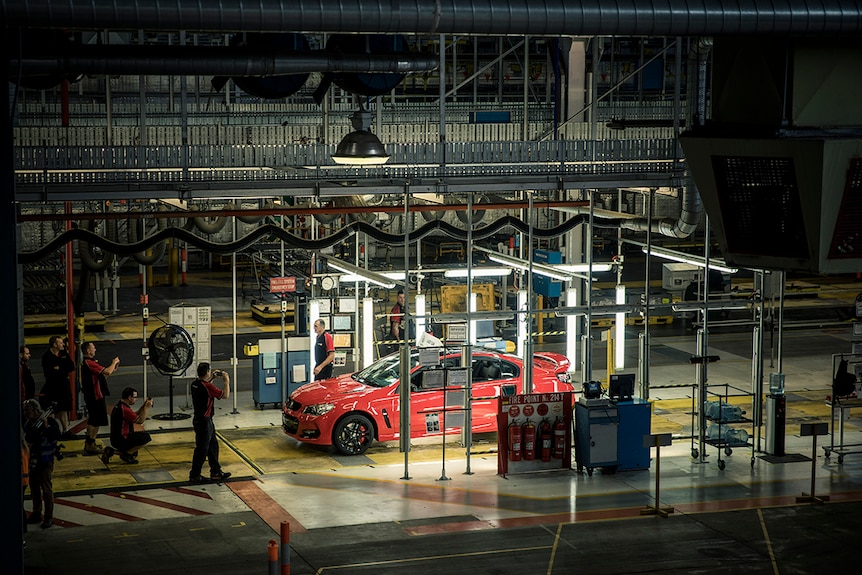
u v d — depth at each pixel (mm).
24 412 16203
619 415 19188
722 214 11766
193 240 19781
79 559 15023
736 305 20344
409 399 19344
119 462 19625
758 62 11281
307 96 38719
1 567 11805
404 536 16016
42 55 13352
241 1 10430
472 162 19797
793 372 27625
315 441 20156
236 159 18844
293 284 23078
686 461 20062
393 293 34312
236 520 16672
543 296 30359
